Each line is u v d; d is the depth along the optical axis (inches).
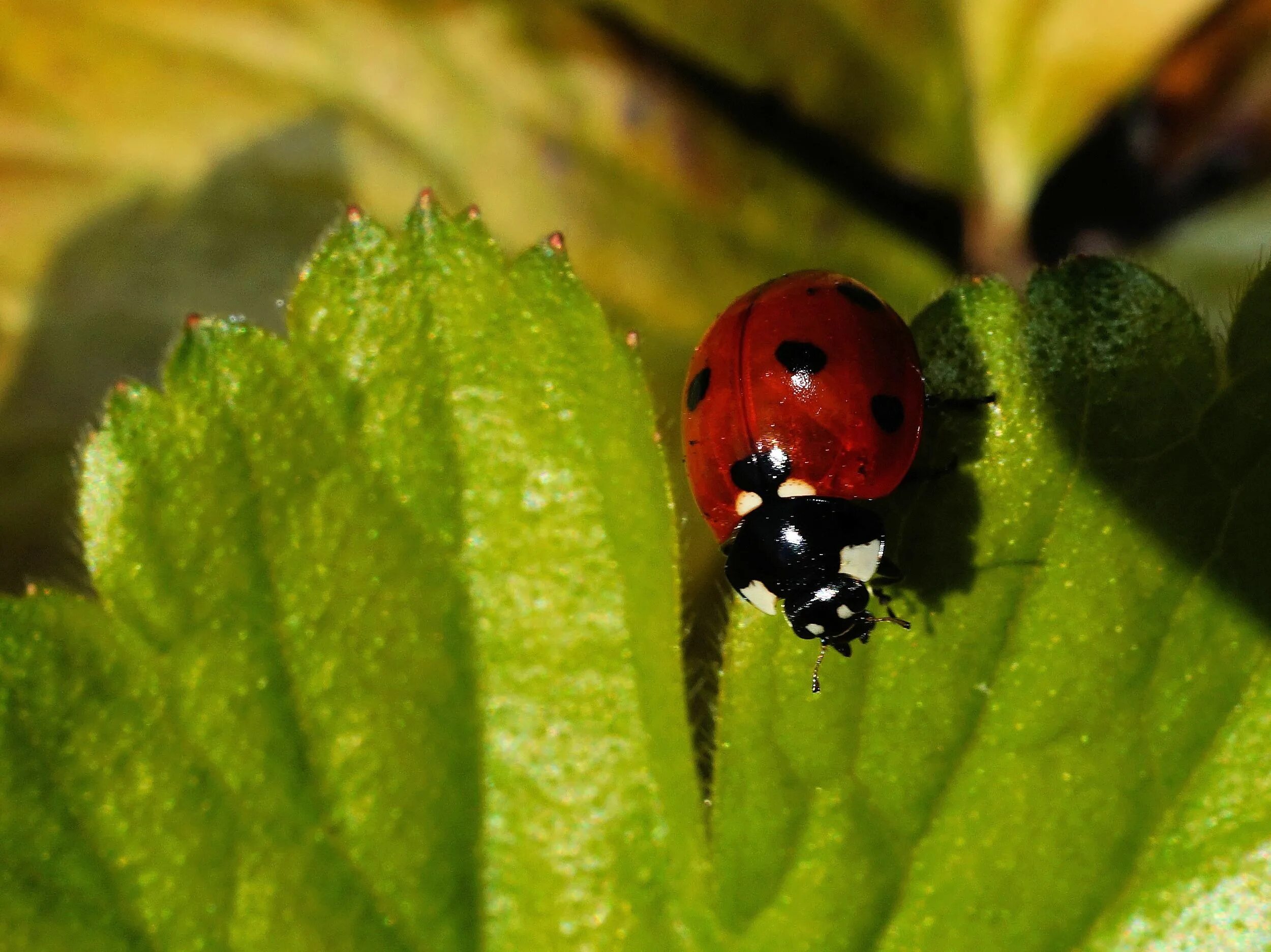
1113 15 3.5
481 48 3.5
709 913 2.8
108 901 2.7
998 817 2.8
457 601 2.8
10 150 3.5
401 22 3.5
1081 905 2.8
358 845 2.8
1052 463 2.8
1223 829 2.7
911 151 3.5
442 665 2.8
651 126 3.5
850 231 3.5
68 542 3.4
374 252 2.8
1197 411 2.8
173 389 2.8
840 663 2.8
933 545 2.8
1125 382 2.8
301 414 2.8
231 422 2.8
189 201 3.5
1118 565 2.8
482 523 2.8
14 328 3.5
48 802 2.7
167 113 3.5
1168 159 3.5
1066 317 2.8
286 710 2.8
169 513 2.8
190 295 3.5
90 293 3.5
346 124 3.5
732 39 3.5
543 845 2.8
